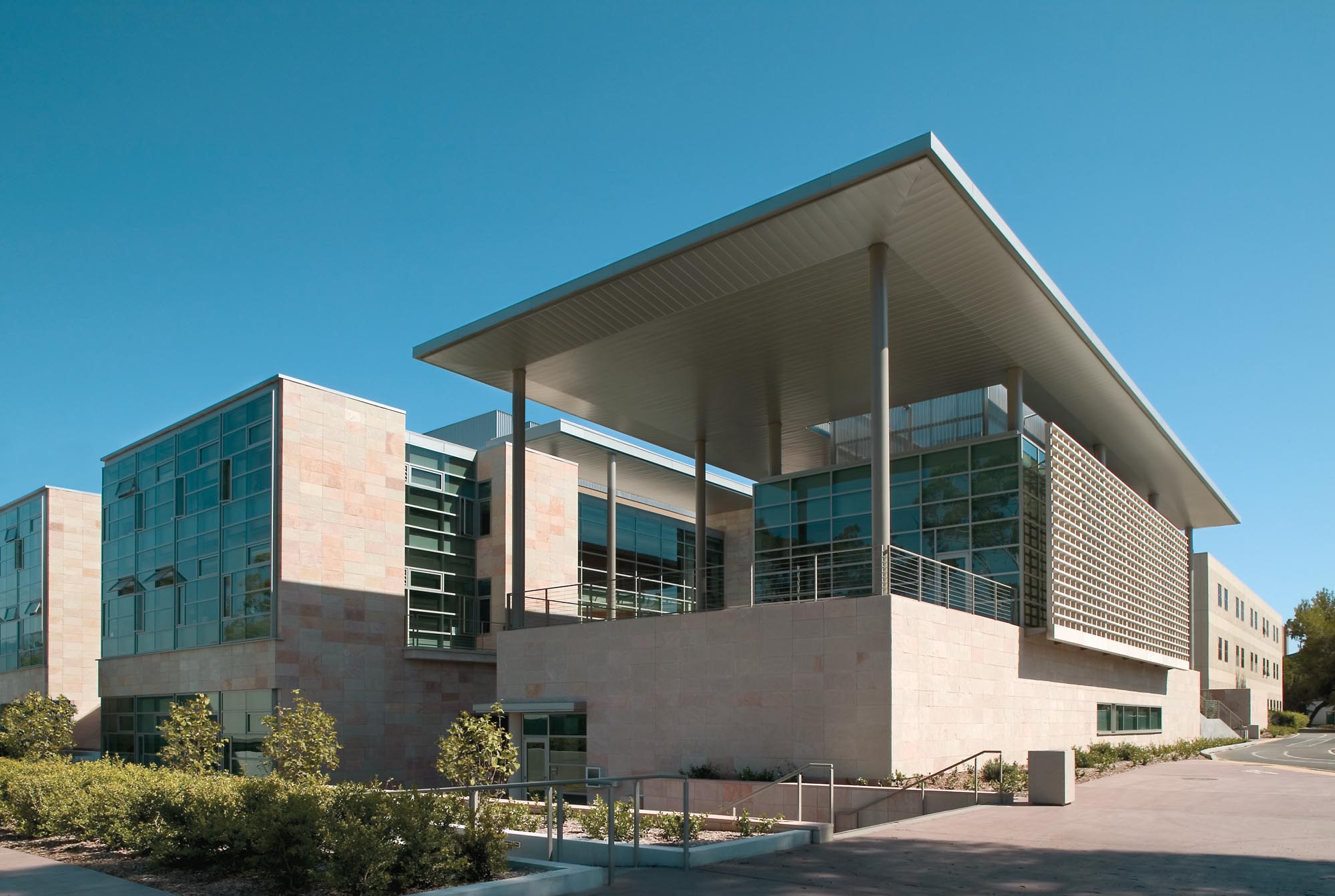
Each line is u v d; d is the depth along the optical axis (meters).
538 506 34.53
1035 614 26.17
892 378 29.17
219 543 30.44
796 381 29.38
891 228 20.62
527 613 33.16
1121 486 33.53
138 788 13.23
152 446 34.44
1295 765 27.56
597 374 28.92
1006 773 19.89
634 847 11.50
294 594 28.14
